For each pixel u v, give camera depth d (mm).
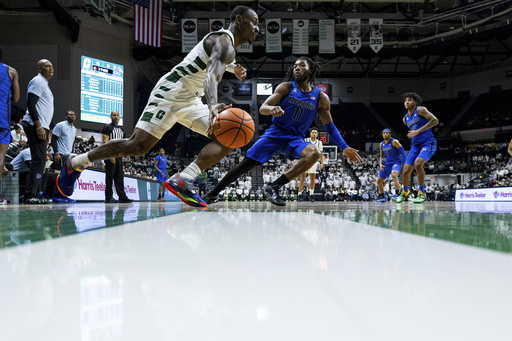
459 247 698
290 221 1480
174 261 516
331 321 248
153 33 15734
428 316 265
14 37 18266
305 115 3381
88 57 18891
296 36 18906
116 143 2828
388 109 29016
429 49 20922
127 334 220
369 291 340
